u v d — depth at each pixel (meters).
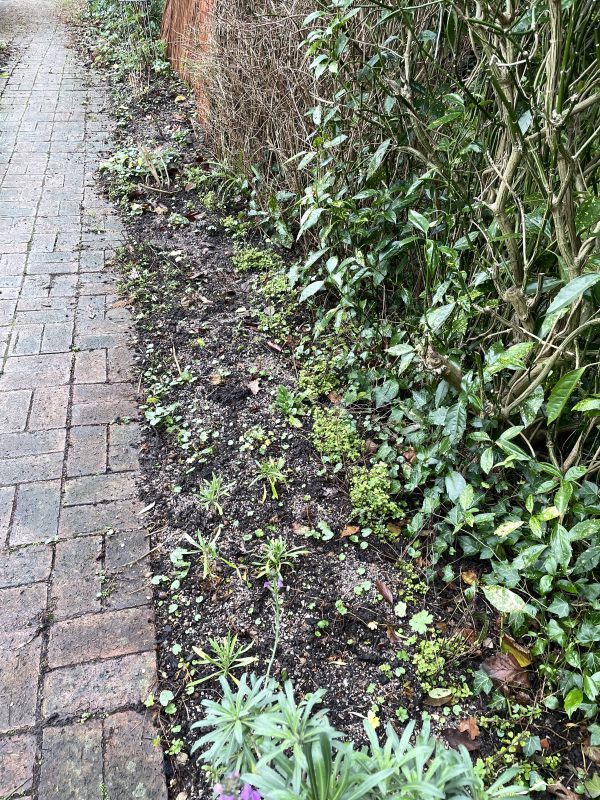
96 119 5.12
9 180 4.17
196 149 4.52
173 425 2.52
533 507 1.89
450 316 2.04
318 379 2.71
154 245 3.58
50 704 1.65
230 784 1.05
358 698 1.70
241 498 2.24
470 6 2.02
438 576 2.02
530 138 1.69
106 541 2.07
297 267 2.81
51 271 3.35
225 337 2.98
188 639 1.82
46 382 2.68
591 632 1.70
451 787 1.13
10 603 1.88
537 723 1.68
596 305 1.77
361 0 2.34
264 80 3.47
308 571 2.01
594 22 1.74
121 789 1.49
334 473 2.34
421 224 2.01
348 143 2.82
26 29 7.45
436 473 2.16
